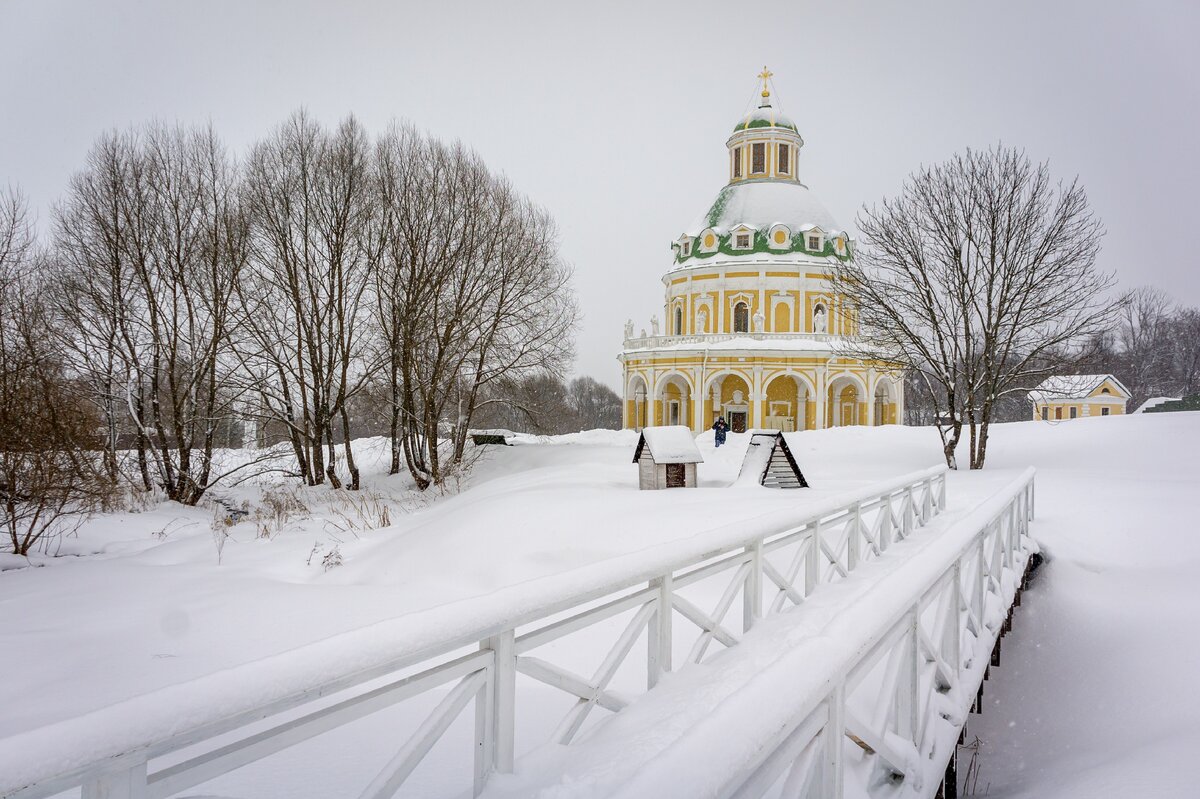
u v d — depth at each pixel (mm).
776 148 50625
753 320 45719
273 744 2021
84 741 1541
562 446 30828
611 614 3512
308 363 27469
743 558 4992
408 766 2371
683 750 1664
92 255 23031
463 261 25984
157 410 23719
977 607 6285
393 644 2244
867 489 8211
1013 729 7738
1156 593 9609
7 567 14086
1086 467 21688
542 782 2785
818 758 2508
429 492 24266
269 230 24484
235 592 10320
